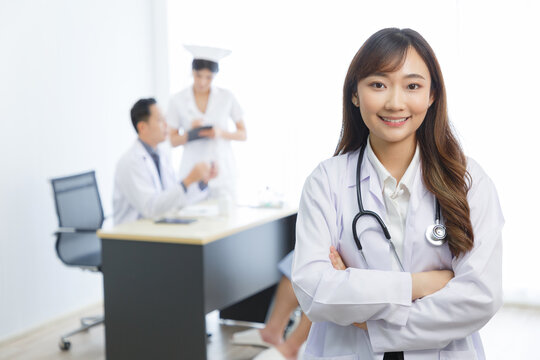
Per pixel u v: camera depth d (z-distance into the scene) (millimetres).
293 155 4438
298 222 1200
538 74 3785
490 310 1044
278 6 4398
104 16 4367
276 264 3271
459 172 1100
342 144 1228
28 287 3734
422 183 1132
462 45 3906
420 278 1083
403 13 4027
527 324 3602
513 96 3844
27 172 3738
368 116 1086
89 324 3656
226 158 3805
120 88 4531
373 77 1062
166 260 2660
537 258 3877
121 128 4547
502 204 3912
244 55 4516
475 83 3904
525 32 3791
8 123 3609
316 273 1107
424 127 1138
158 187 3303
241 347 3324
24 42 3715
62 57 4000
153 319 2709
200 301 2615
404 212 1142
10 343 3545
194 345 2641
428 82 1074
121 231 2748
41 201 3834
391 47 1045
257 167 4523
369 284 1053
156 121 3260
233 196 3814
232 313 3793
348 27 4207
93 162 4270
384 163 1163
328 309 1071
